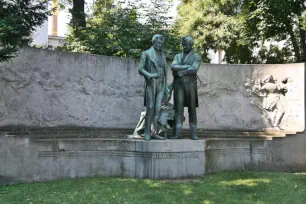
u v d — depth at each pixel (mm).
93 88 13133
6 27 9664
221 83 14445
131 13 18062
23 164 9641
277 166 12672
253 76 14297
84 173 10547
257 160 12414
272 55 21688
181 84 11008
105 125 13234
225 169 11867
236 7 22688
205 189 9109
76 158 10484
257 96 14195
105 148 10672
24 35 11312
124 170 10469
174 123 11211
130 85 13711
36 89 11977
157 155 10023
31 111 11820
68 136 11336
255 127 14125
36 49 12008
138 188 9000
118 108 13492
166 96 11023
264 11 17375
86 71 13031
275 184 9844
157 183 9461
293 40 19203
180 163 10258
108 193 8586
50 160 10094
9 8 11062
